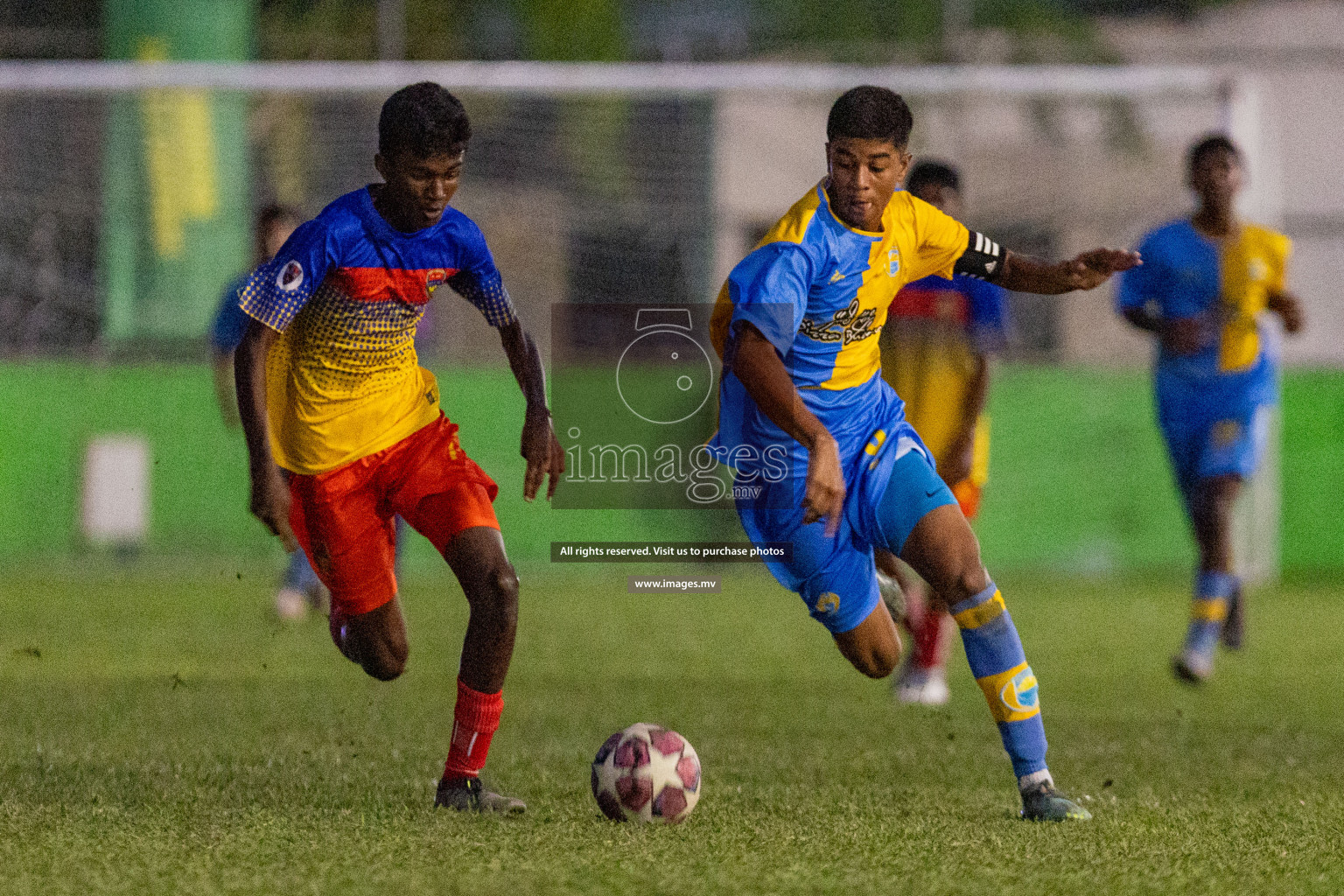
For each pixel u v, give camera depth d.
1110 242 60.81
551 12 84.38
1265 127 66.06
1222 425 31.58
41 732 22.59
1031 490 56.34
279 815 16.33
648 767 16.23
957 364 27.30
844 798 17.95
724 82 51.16
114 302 56.78
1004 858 14.45
